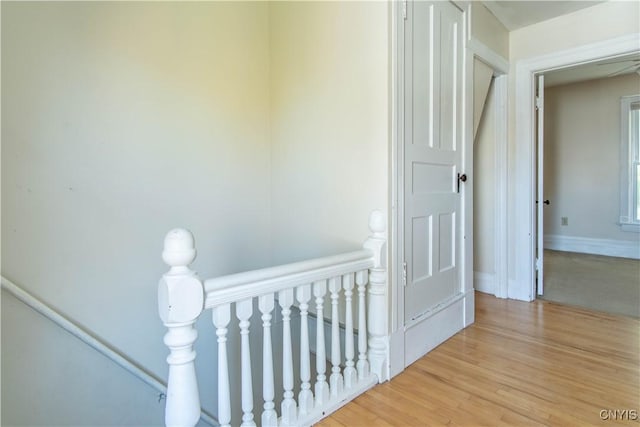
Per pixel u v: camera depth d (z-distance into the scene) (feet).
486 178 10.26
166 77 6.57
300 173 7.44
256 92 8.01
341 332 6.79
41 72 5.23
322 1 6.73
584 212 15.80
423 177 6.58
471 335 7.44
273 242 8.23
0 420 5.01
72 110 5.52
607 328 7.72
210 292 3.61
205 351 7.11
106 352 5.80
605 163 15.16
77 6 5.53
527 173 9.50
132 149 6.17
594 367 6.03
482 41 8.39
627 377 5.69
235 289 3.84
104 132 5.85
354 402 5.15
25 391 5.19
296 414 4.58
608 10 8.13
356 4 6.10
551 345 6.90
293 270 4.43
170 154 6.66
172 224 6.72
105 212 5.90
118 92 5.99
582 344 6.93
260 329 7.95
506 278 9.95
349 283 5.32
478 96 8.62
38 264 5.26
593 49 8.34
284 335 4.48
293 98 7.52
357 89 6.14
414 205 6.34
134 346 6.25
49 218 5.35
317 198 7.06
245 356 4.03
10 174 5.01
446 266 7.34
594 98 15.30
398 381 5.69
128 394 6.18
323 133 6.86
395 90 5.79
